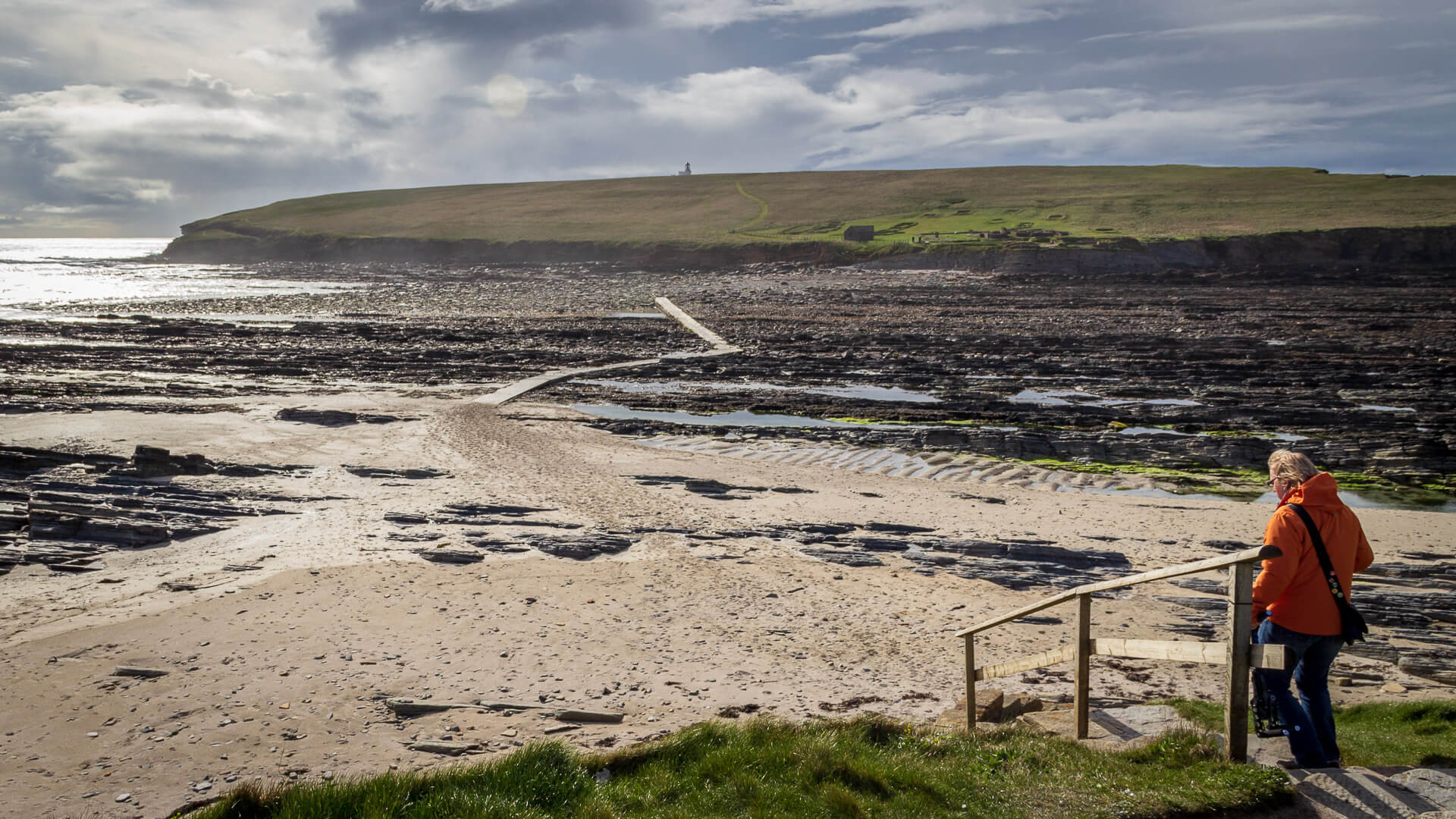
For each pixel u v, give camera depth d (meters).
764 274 151.25
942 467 34.62
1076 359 58.88
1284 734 7.15
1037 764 7.51
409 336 70.75
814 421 44.56
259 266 196.25
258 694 13.02
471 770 7.87
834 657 15.50
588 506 27.00
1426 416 41.28
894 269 149.00
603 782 8.09
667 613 17.70
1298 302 93.00
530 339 70.69
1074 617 18.38
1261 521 26.94
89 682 13.40
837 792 7.13
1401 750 7.86
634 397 49.53
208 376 53.38
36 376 51.50
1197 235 147.62
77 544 21.52
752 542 23.52
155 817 9.36
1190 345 62.78
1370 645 16.92
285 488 28.05
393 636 15.77
